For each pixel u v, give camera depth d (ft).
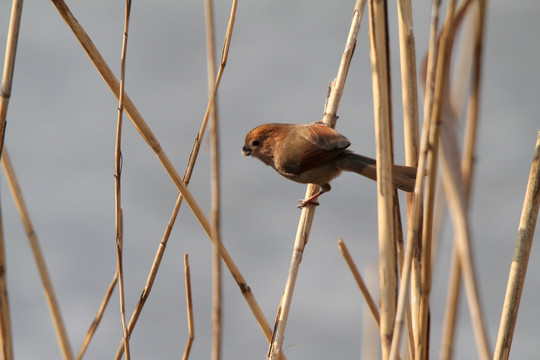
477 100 21.62
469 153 21.72
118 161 31.99
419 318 25.98
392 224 26.30
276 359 32.96
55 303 31.55
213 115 21.83
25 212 32.14
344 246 30.30
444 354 23.58
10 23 28.55
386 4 26.05
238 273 34.09
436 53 21.90
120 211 32.09
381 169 26.04
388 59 26.43
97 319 34.37
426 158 23.43
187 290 32.55
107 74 31.89
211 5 21.79
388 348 26.04
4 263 28.68
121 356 33.24
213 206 22.12
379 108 25.85
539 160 28.12
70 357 31.32
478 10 21.13
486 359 19.25
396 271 26.45
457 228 19.80
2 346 28.27
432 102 22.71
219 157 22.12
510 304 28.30
